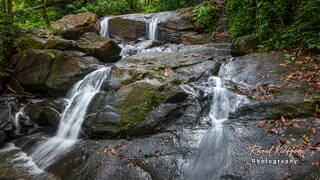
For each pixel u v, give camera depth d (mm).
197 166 3758
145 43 11289
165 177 3662
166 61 6949
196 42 10414
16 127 6195
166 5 17109
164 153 4090
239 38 7988
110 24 12914
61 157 4699
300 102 4441
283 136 3859
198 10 11305
